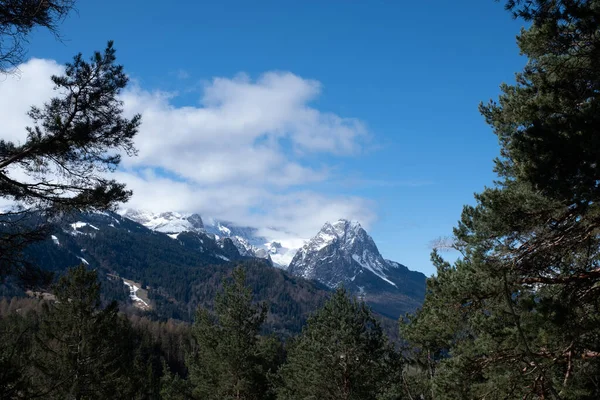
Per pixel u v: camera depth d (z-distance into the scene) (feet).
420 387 60.75
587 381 29.30
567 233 32.09
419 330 45.44
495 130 39.37
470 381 36.70
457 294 36.78
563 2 25.12
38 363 67.46
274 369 110.83
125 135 33.73
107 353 79.05
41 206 32.63
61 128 31.68
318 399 82.07
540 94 33.71
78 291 79.36
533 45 30.86
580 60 29.66
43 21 25.85
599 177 27.43
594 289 33.42
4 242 30.58
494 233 33.40
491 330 35.19
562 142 28.04
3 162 31.22
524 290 35.24
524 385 33.24
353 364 80.33
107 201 34.04
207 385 100.17
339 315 81.20
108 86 32.24
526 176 30.12
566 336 31.14
